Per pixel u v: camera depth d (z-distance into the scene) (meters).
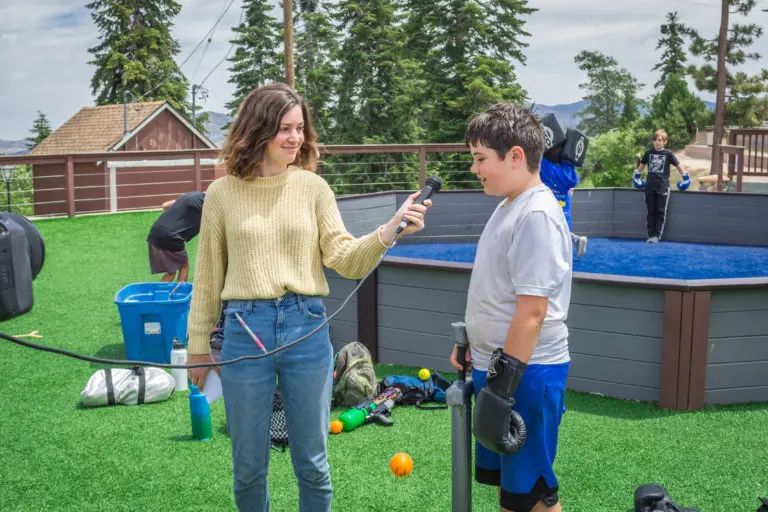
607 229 12.11
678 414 4.37
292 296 2.44
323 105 41.72
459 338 2.55
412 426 4.21
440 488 3.45
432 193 2.47
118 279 8.36
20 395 4.75
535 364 2.32
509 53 40.50
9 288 2.06
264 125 2.37
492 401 2.21
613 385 4.66
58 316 6.79
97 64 48.78
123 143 29.73
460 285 5.06
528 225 2.23
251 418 2.44
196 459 3.80
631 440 3.98
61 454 3.87
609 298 4.59
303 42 49.59
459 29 39.09
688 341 4.39
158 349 5.32
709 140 38.47
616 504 3.28
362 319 5.46
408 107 37.75
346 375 4.45
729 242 11.32
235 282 2.44
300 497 2.62
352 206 10.58
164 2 49.78
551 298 2.31
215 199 2.48
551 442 2.38
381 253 2.43
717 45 37.34
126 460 3.79
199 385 2.60
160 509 3.30
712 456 3.78
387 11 37.78
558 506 2.41
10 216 2.20
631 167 43.91
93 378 4.62
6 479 3.59
